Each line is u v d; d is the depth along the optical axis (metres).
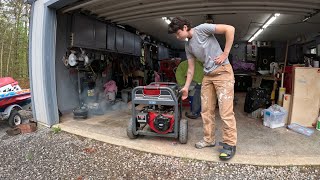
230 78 2.36
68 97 4.59
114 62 6.04
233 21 5.87
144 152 2.70
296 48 9.27
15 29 7.01
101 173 2.28
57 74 4.29
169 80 7.32
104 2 3.70
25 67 7.56
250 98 4.46
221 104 2.40
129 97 5.75
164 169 2.33
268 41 9.84
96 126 3.67
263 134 3.18
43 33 3.50
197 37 2.30
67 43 4.45
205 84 2.55
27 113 5.00
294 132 3.26
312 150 2.59
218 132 3.30
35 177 2.21
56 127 3.58
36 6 3.65
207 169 2.29
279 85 4.20
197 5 3.94
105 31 5.19
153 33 7.68
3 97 3.66
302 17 5.36
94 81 5.05
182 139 2.79
